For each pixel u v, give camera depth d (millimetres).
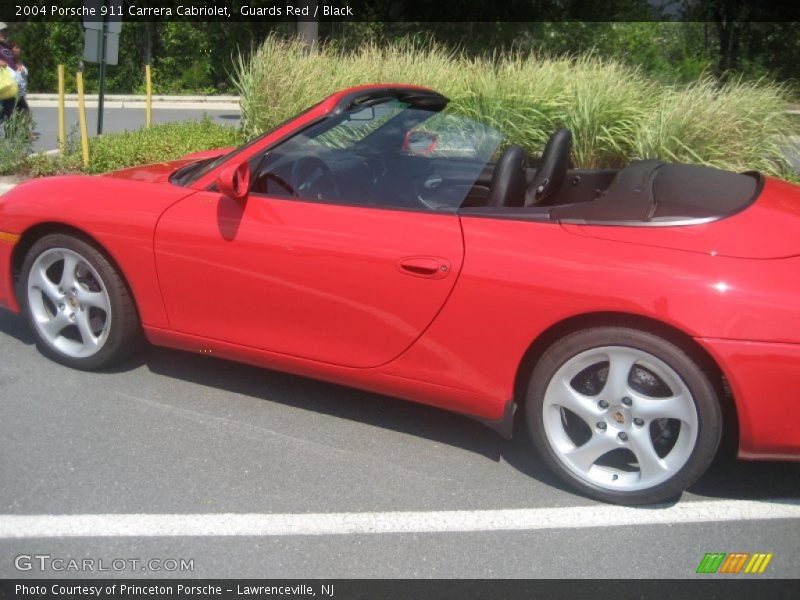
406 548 2652
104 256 3615
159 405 3590
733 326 2547
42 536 2666
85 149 8203
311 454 3229
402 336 3061
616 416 2828
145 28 22906
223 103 21203
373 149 3412
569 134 3547
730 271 2617
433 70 8453
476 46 18469
